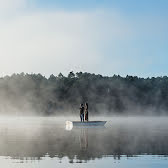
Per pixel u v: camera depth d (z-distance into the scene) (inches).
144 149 1349.7
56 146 1450.5
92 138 1797.5
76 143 1563.7
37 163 1059.9
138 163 1052.5
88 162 1072.2
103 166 1007.0
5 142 1608.0
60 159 1127.6
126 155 1205.7
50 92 7682.1
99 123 2923.2
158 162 1069.8
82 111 2945.4
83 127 2839.6
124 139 1733.5
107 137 1852.9
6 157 1168.8
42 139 1745.8
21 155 1209.4
